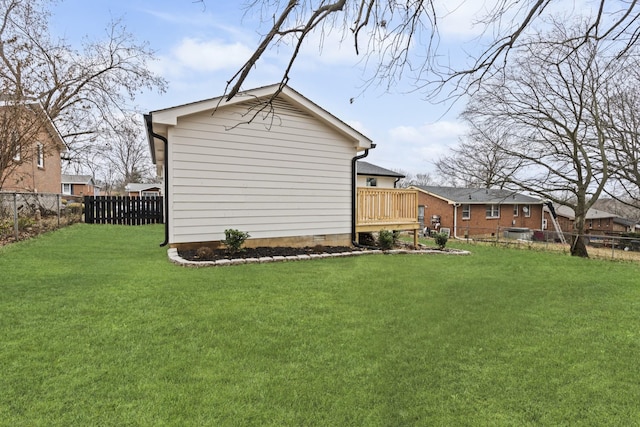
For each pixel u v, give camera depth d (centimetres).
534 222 2661
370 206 901
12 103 895
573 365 260
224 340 282
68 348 258
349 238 862
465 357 270
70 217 1124
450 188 2528
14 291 385
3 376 218
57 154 1638
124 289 407
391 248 855
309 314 351
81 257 582
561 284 537
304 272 539
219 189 692
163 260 578
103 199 1224
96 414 187
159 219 1299
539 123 1263
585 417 199
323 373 237
